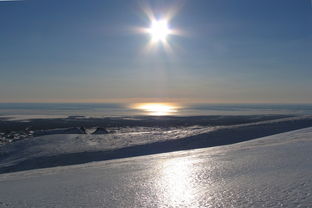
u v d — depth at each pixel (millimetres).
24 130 78250
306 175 9586
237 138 36375
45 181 12812
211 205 7535
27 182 12961
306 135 27922
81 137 37812
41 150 31156
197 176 11273
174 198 8469
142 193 9211
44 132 52375
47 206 8352
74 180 12406
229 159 15305
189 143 33812
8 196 9898
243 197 7828
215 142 34344
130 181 11234
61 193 9812
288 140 24781
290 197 7414
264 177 9961
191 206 7652
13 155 30391
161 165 15281
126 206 7992
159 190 9477
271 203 7125
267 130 41125
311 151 15555
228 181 9922
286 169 11008
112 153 29859
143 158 21125
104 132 50781
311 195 7391
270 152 16641
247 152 17812
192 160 16375
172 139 35562
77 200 8789
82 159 27875
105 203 8344
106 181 11578
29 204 8656
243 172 11281
